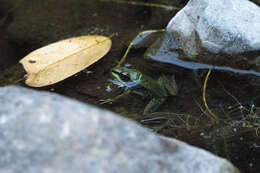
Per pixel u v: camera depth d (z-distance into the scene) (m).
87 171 0.85
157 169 0.90
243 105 1.66
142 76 1.81
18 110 0.97
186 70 1.87
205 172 0.96
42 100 1.00
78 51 1.94
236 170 1.05
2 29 2.32
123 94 1.75
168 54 1.94
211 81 1.79
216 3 1.86
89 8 2.49
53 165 0.86
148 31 2.14
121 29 2.24
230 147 1.45
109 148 0.90
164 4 2.34
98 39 2.04
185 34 1.89
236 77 1.80
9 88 1.05
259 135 1.50
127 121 0.97
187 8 1.93
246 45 1.75
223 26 1.77
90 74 1.89
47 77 1.78
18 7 2.54
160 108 1.67
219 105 1.67
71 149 0.89
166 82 1.79
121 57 2.00
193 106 1.67
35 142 0.90
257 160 1.39
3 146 0.90
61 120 0.94
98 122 0.94
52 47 1.96
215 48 1.79
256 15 1.85
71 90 1.79
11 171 0.85
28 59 1.88
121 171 0.87
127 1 2.50
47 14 2.44
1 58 2.06
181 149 0.99
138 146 0.92
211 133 1.52
